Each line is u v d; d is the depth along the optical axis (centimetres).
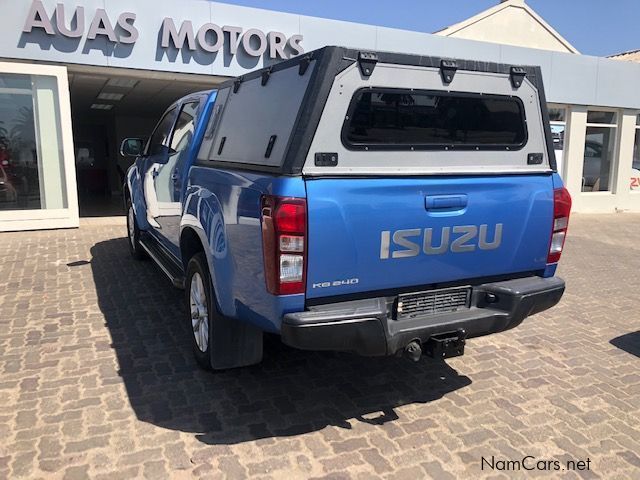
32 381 376
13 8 871
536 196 346
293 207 272
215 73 1023
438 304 329
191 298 404
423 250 310
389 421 336
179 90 1244
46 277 648
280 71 317
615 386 389
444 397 369
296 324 277
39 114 950
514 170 342
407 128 305
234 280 320
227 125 374
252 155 322
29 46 893
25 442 303
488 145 333
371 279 299
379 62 293
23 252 788
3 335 461
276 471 284
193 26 988
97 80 1091
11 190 955
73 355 421
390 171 299
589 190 1566
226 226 324
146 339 456
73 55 923
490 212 329
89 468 282
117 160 1981
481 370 412
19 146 950
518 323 340
